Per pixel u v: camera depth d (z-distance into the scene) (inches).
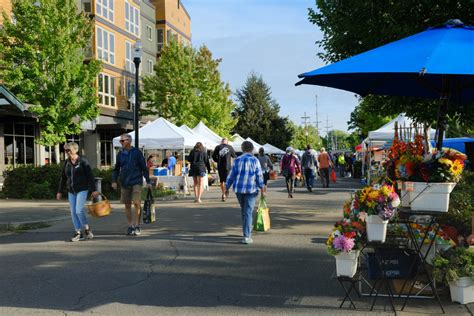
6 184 718.5
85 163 366.9
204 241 355.6
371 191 200.2
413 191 199.9
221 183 642.2
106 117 1369.3
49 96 933.2
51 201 657.0
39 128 1085.8
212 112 1626.5
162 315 197.0
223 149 638.5
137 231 387.9
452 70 179.8
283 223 437.4
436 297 196.4
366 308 199.8
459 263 197.9
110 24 1386.6
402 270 198.8
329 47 458.9
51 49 919.7
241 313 197.6
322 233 382.3
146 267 278.2
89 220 477.7
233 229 408.8
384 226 198.8
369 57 209.2
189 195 774.5
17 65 929.5
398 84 303.0
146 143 799.1
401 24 387.5
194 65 1537.9
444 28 221.3
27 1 916.0
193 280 249.1
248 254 309.1
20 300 218.5
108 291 231.3
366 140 932.6
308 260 290.0
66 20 947.3
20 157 1082.1
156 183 733.3
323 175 925.8
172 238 369.1
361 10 406.0
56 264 288.8
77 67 951.6
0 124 1016.2
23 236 395.5
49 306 209.9
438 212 196.4
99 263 290.2
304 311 198.4
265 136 2529.5
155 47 1760.6
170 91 1496.1
